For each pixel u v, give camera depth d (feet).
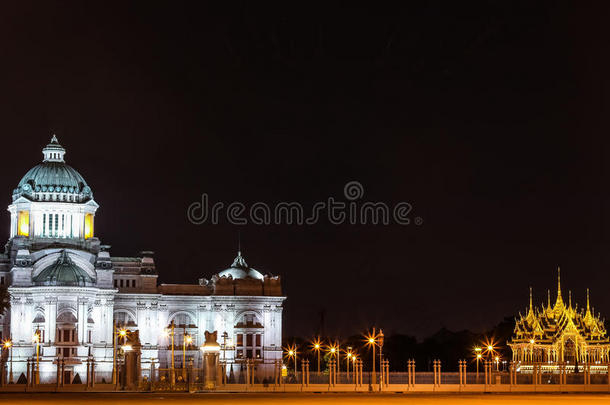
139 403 427.74
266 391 577.02
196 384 616.80
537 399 467.52
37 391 586.04
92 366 642.22
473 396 505.66
